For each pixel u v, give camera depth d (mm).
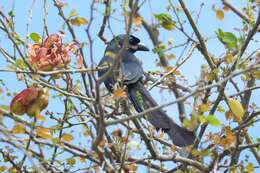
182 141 12141
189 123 9555
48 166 11906
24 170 11898
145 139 11516
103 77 9031
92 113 11602
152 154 11633
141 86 13906
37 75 10695
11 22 11312
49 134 10195
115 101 11344
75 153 10938
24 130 10000
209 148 11906
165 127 12305
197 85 12555
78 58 11469
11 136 9797
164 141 12930
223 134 12047
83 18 11148
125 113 11414
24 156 11773
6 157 11898
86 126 12523
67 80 12039
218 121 9406
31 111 10008
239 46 11898
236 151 11938
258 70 12734
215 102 12094
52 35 10945
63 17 11242
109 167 10750
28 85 12078
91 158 11578
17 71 10703
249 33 11812
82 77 12078
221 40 11750
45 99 10055
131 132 11484
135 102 13523
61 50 10844
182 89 12922
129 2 10688
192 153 11398
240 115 11703
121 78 11227
